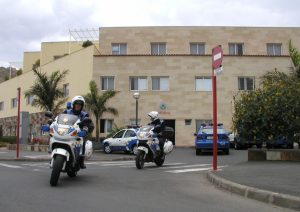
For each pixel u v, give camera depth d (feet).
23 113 102.89
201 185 34.12
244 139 53.88
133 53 134.00
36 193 28.02
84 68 124.88
